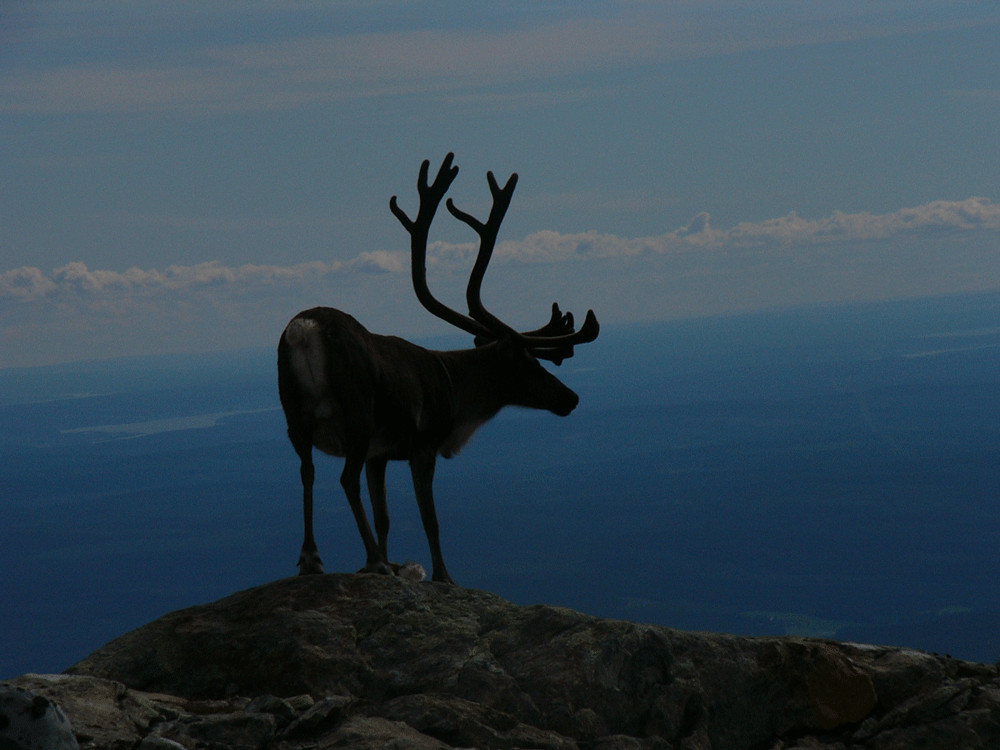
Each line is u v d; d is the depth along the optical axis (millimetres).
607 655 17219
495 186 24016
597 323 24406
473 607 18484
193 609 18297
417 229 23203
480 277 23922
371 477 21859
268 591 18406
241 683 16859
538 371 24625
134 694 15953
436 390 22125
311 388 19047
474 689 16656
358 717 15992
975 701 18703
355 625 17688
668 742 16812
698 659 17844
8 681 15672
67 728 13867
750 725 17734
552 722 16438
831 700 18219
